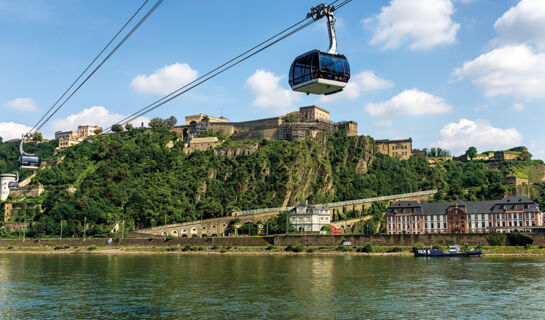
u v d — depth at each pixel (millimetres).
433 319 68000
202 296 86438
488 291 88062
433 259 151625
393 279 104812
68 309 76562
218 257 177125
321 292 89375
